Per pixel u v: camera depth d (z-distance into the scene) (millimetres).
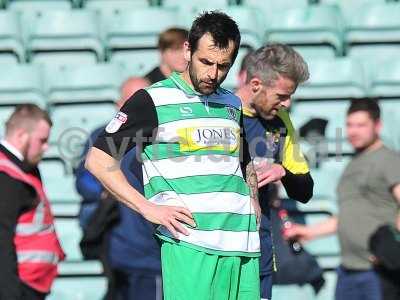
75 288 28516
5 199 20641
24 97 32188
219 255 16031
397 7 34094
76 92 32156
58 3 35719
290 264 24078
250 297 16531
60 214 29453
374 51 33969
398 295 23078
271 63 18078
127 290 23500
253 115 18625
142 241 23297
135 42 33500
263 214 18844
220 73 15930
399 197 23078
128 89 23938
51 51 33812
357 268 23359
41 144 21375
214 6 34906
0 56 33719
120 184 15898
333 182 29047
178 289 16000
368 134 23453
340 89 32094
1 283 20375
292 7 35312
